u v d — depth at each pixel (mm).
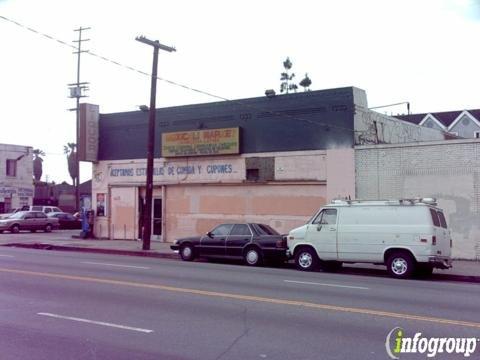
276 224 23406
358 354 6672
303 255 17094
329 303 10070
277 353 6684
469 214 19547
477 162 19453
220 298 10461
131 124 28359
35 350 6785
